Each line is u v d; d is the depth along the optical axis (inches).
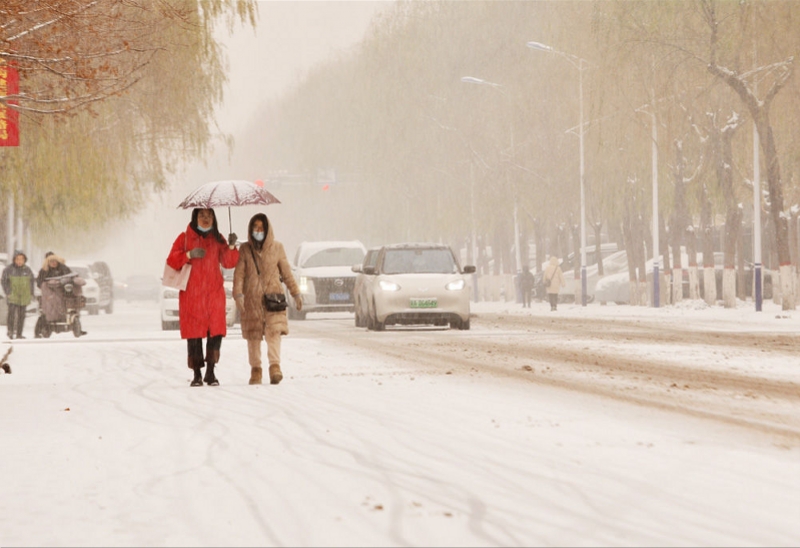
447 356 1584.6
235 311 2581.2
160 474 637.3
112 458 700.7
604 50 3348.9
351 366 1429.6
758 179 3198.8
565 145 4448.8
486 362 1466.5
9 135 1943.9
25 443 773.3
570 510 518.6
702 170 3577.8
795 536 464.8
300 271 3090.6
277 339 1218.0
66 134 2854.3
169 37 2706.7
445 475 614.5
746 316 2938.0
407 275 2330.2
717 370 1321.4
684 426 823.7
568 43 4224.9
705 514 508.7
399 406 960.9
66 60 1692.9
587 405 964.6
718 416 885.2
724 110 3376.0
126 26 2073.1
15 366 1533.0
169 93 2878.9
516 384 1162.0
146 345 1982.0
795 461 660.1
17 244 4589.1
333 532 479.2
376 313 2324.1
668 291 3853.3
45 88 1867.6
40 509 548.7
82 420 900.6
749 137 3464.6
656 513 510.9
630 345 1784.0
